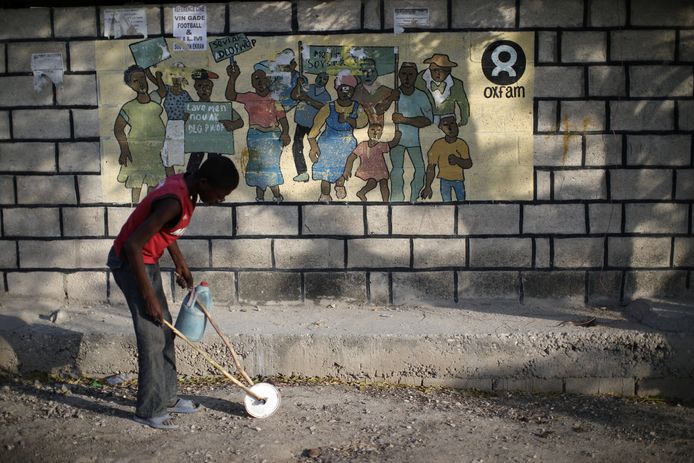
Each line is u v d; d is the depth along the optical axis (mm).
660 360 5215
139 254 4027
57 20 5742
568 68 5723
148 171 5820
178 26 5711
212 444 4207
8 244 5918
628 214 5840
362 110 5754
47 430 4348
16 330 5301
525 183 5809
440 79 5730
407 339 5219
